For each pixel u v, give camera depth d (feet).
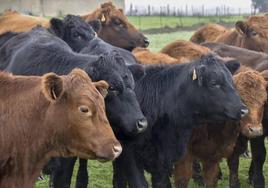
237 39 68.18
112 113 35.88
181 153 40.11
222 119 38.55
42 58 40.57
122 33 65.62
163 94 40.06
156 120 39.75
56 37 45.85
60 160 40.06
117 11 66.33
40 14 229.45
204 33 76.54
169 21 225.56
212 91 38.06
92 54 44.04
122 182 42.24
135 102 36.19
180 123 39.52
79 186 45.91
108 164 56.70
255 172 46.55
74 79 28.89
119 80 35.58
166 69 41.01
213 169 43.39
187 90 38.99
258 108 40.93
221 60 40.27
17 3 223.51
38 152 30.14
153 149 39.93
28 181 30.53
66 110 28.84
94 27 59.21
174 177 42.52
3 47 48.78
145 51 53.83
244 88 41.11
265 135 45.11
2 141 30.55
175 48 55.47
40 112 29.76
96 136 28.63
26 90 30.58
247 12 294.46
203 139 41.65
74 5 235.61
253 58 53.31
